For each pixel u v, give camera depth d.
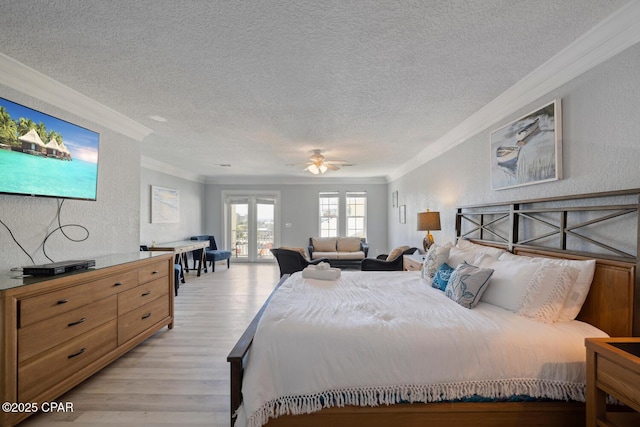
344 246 7.60
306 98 2.81
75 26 1.74
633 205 1.68
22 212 2.34
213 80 2.44
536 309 1.84
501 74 2.36
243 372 1.67
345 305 2.13
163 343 3.01
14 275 2.04
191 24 1.73
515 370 1.59
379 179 8.44
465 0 1.54
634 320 1.62
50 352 1.92
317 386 1.60
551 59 2.13
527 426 1.63
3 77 2.16
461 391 1.60
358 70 2.29
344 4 1.57
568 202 2.17
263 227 8.56
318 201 8.52
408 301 2.24
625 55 1.75
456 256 2.85
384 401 1.61
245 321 3.65
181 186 7.16
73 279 2.09
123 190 3.45
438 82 2.49
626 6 1.59
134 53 2.04
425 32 1.82
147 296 2.96
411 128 3.75
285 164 6.24
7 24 1.72
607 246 1.87
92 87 2.55
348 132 3.92
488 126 3.20
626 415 1.42
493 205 3.01
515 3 1.57
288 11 1.62
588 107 1.99
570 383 1.59
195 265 7.44
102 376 2.38
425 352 1.62
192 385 2.26
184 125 3.59
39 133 2.34
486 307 2.07
